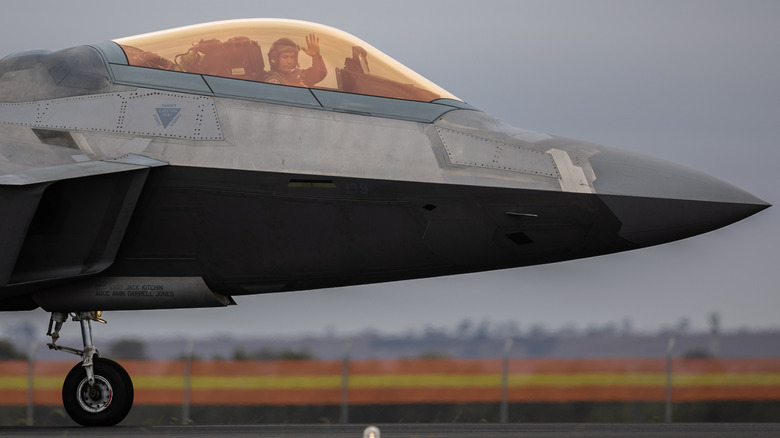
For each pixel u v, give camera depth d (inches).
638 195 1667.1
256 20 1803.6
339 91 1736.0
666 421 2488.9
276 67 1747.0
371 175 1665.8
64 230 1644.9
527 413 2605.8
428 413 2647.6
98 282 1694.1
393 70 1777.8
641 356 2536.9
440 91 1782.7
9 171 1598.2
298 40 1770.4
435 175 1669.5
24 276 1642.5
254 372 2684.5
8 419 2719.0
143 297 1700.3
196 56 1754.4
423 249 1679.4
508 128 1747.0
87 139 1685.5
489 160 1686.8
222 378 2677.2
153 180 1669.5
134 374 2711.6
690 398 2484.0
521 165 1683.1
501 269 1742.1
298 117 1700.3
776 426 1700.3
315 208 1668.3
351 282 1718.8
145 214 1674.5
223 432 1584.6
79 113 1711.4
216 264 1691.7
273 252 1683.1
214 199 1672.0
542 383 2613.2
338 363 2664.9
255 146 1679.4
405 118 1713.8
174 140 1685.5
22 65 1765.5
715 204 1665.8
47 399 2741.1
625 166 1701.5
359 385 2657.5
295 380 2662.4
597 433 1512.1
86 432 1587.1
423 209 1667.1
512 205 1665.8
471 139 1704.0
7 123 1706.4
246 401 2684.5
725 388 2456.9
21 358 2733.8
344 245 1675.7
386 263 1689.2
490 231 1673.2
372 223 1670.8
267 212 1670.8
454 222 1669.5
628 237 1680.6
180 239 1683.1
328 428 1707.7
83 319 1743.4
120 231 1648.6
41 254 1643.7
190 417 2674.7
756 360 2444.6
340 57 1764.3
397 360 2650.1
